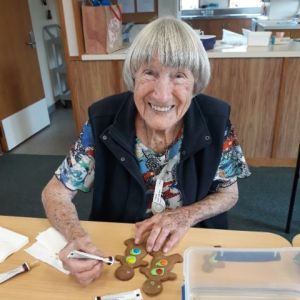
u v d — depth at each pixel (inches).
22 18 132.8
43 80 162.4
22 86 132.7
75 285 28.3
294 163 105.8
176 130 37.8
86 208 88.8
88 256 29.0
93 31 96.9
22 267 29.9
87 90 104.3
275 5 182.7
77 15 95.9
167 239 32.9
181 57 31.1
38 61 146.4
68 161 39.5
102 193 39.8
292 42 108.7
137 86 33.4
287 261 25.9
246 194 92.0
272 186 95.7
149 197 39.0
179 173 37.9
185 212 36.5
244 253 25.8
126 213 39.4
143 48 31.4
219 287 25.5
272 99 98.2
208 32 203.2
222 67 96.1
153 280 28.3
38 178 105.8
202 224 40.4
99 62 99.9
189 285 24.9
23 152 125.5
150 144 37.7
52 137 138.9
